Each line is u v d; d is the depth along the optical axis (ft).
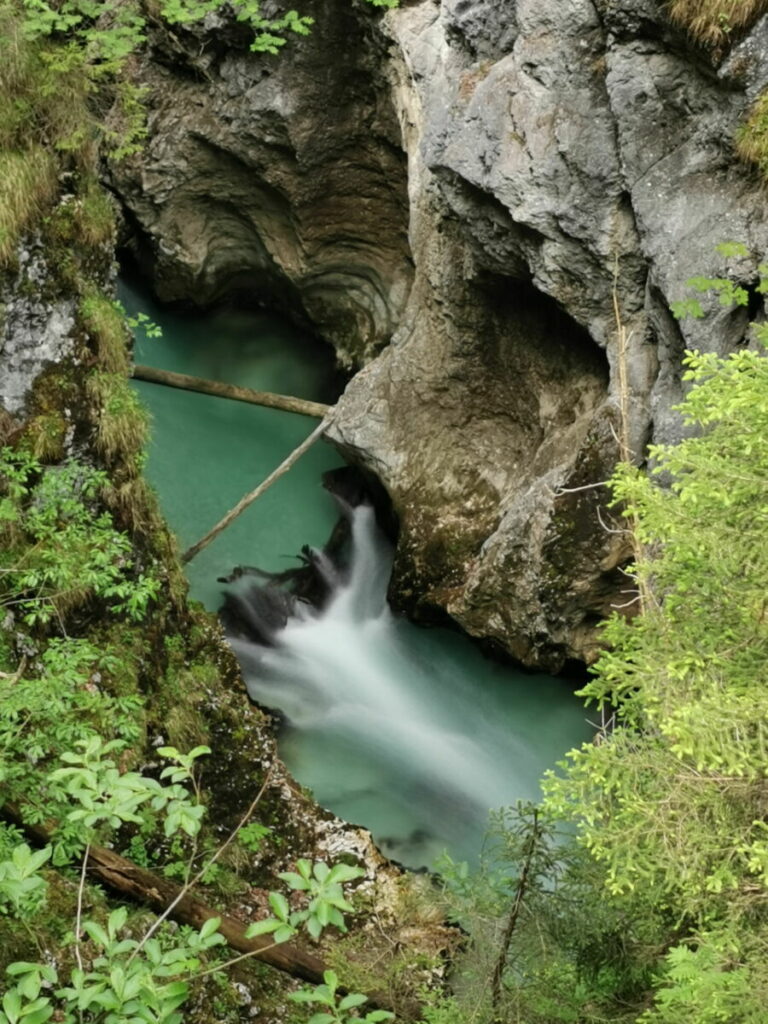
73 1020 11.27
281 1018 25.30
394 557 39.75
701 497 13.28
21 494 27.09
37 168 28.84
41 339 28.73
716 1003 11.70
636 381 30.94
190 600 33.35
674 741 13.04
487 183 31.58
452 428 38.65
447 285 36.73
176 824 11.43
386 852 32.24
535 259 32.19
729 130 27.55
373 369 40.50
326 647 39.32
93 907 22.38
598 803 13.55
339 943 24.18
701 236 28.09
